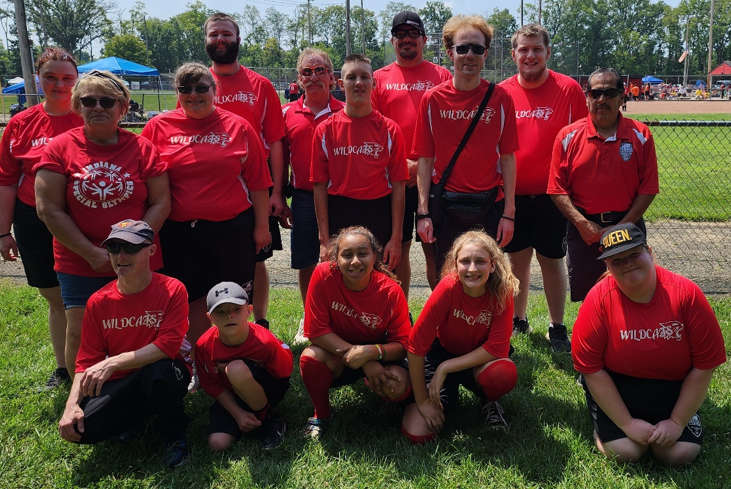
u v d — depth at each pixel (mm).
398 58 4727
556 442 3316
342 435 3439
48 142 3768
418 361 3381
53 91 3736
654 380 3150
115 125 3418
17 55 77062
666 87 58875
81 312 3570
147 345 3213
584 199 3969
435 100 4082
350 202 4172
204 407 3783
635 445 3105
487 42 3967
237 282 3938
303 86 4574
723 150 15078
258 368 3365
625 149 3820
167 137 3740
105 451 3332
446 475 3047
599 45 89500
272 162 4656
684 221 8273
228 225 3807
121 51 86188
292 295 5918
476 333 3471
